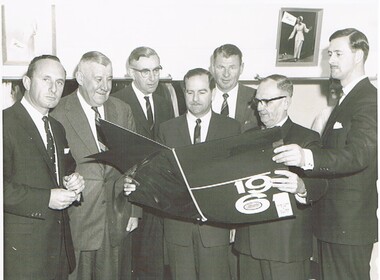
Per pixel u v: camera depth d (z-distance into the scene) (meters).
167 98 2.70
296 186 1.71
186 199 1.80
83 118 2.08
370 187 1.98
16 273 1.84
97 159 2.08
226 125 2.13
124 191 1.95
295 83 2.95
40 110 1.90
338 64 1.98
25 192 1.78
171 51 2.74
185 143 2.11
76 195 1.85
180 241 2.05
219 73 2.52
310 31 2.86
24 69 2.53
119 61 2.66
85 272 2.12
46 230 1.85
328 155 1.76
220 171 1.70
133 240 2.38
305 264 1.95
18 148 1.81
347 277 2.00
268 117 1.88
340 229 1.97
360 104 1.89
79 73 2.10
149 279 2.37
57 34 2.57
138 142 1.75
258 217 1.77
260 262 1.96
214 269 2.06
